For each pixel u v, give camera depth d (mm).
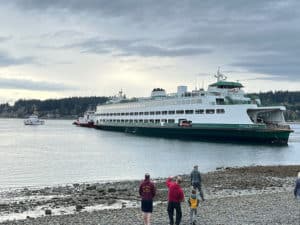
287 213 26047
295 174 53719
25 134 178000
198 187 31734
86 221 24750
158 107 141000
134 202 35094
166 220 24672
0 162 73125
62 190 43250
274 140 104938
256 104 108938
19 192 42125
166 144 111188
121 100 180500
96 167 66250
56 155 86562
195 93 125812
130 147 103875
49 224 24141
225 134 112000
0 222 25406
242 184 45156
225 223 23328
